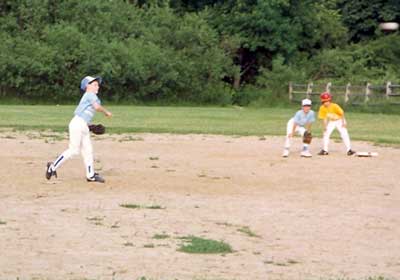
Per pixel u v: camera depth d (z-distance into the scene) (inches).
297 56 4977.9
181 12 5162.4
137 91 4389.8
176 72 4414.4
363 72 4872.0
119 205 1051.3
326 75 4891.7
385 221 983.6
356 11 5231.3
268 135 2246.6
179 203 1082.7
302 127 1722.4
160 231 888.3
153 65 4362.7
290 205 1088.2
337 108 1763.0
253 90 4655.5
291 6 4921.3
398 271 734.5
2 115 2888.8
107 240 835.4
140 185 1245.7
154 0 5009.8
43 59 4188.0
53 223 918.4
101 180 1263.5
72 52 4256.9
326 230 920.9
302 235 890.7
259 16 4810.5
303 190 1230.3
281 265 748.0
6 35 4377.5
